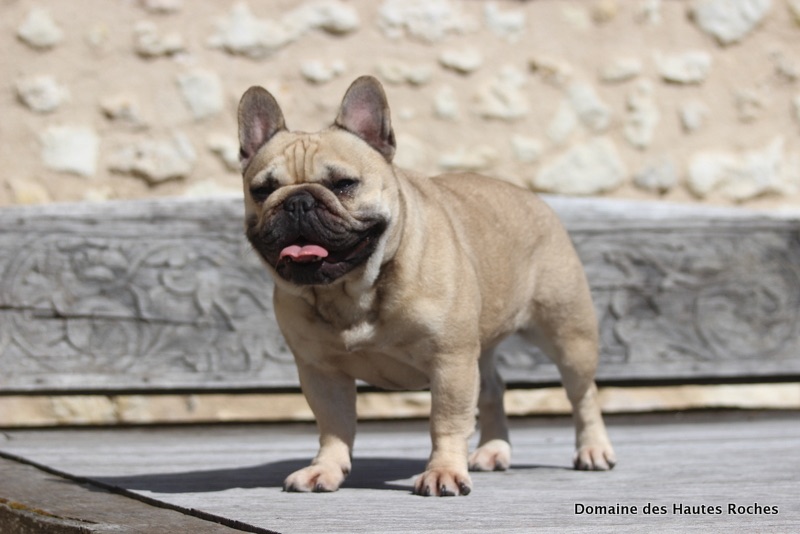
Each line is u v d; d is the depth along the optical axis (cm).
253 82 984
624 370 940
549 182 1023
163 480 541
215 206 921
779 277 963
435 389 488
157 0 971
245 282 909
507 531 365
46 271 894
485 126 1015
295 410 984
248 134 513
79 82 962
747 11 1062
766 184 1061
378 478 554
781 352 959
